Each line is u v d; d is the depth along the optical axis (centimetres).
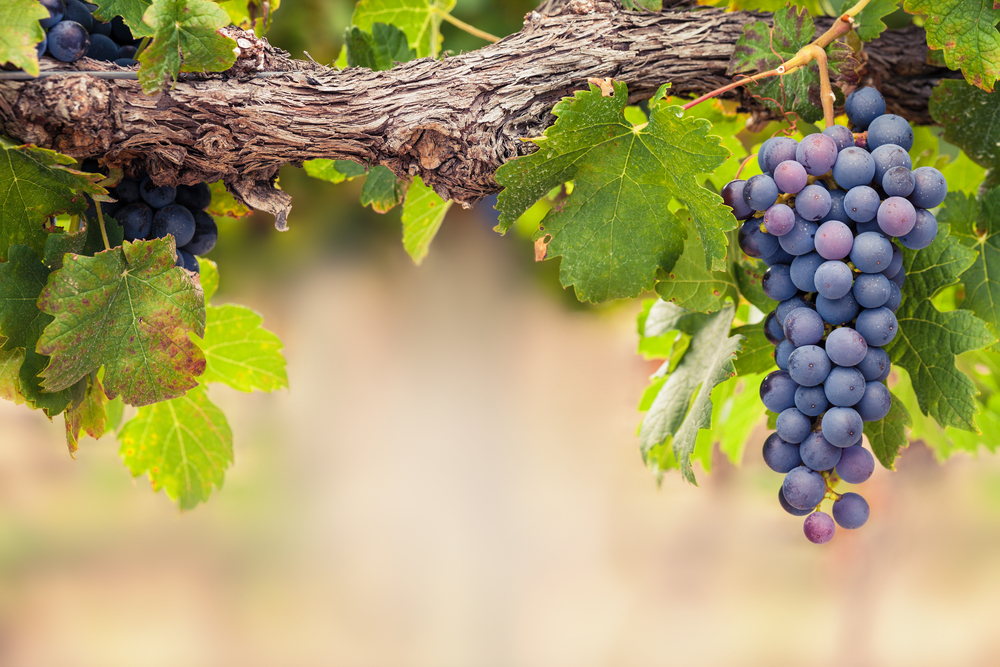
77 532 526
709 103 146
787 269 131
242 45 131
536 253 134
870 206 128
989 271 138
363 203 145
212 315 144
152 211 134
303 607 440
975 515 521
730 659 407
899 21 155
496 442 419
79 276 128
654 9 136
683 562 482
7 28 127
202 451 146
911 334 133
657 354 154
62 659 411
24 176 129
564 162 132
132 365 130
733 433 164
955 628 438
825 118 132
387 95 133
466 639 402
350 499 461
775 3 146
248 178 134
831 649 411
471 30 148
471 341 398
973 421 131
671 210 135
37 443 564
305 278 360
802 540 488
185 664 404
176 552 507
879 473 317
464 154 134
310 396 461
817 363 129
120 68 130
